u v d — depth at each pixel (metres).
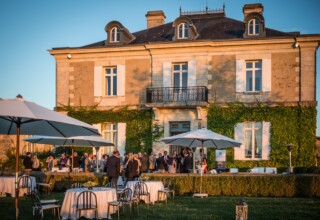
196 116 21.91
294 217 10.75
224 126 21.52
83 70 23.91
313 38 20.53
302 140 20.52
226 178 15.78
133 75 23.14
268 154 20.91
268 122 21.03
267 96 21.25
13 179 15.07
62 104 23.97
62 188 17.39
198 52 22.19
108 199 10.90
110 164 14.10
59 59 24.22
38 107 8.63
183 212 11.63
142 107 22.81
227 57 21.91
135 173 14.88
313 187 15.05
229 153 21.34
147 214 11.37
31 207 12.67
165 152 19.39
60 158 20.84
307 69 20.80
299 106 20.73
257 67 21.81
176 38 22.59
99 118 23.33
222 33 23.20
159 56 22.75
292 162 20.55
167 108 22.19
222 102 21.72
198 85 22.09
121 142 22.91
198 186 15.91
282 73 21.14
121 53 23.34
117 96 23.28
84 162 19.97
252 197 15.09
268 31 22.59
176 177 16.12
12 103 8.29
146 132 22.58
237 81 21.66
